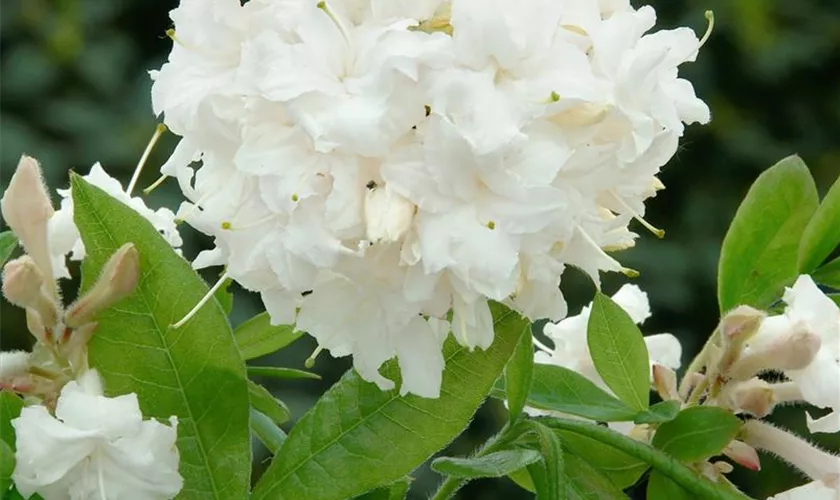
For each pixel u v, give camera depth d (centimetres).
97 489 41
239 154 41
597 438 46
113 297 43
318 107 40
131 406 42
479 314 42
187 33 43
